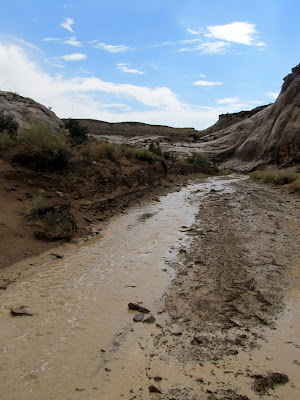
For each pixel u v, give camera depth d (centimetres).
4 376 317
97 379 315
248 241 767
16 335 386
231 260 635
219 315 429
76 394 296
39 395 295
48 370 328
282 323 404
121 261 654
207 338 377
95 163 1287
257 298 472
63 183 1000
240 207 1289
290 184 2036
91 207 1021
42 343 372
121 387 304
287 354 342
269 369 319
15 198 822
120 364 338
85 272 591
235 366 326
